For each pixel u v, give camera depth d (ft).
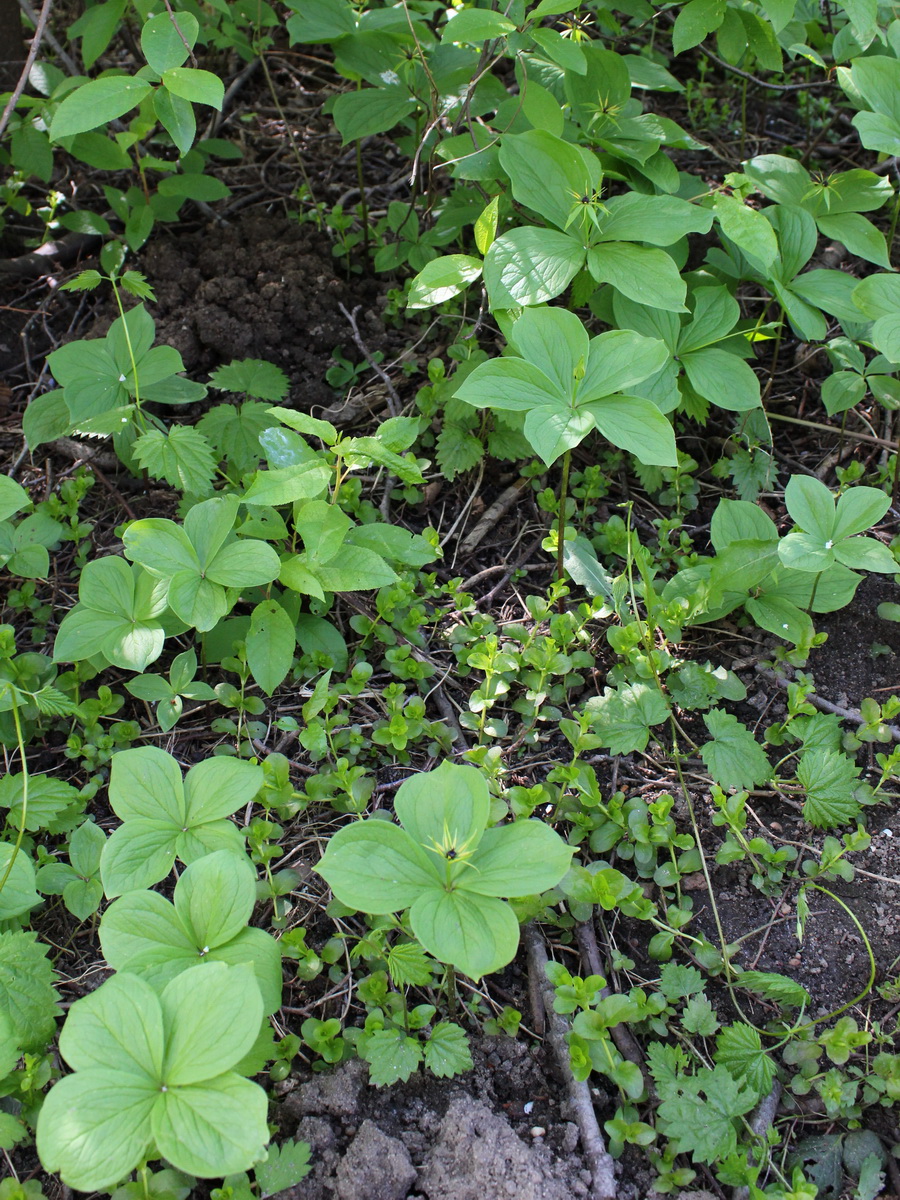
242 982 2.11
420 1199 2.29
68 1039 2.06
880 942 2.68
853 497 2.85
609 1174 2.31
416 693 3.15
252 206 4.55
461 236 4.12
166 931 2.30
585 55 3.49
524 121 3.59
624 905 2.61
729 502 3.21
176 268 3.95
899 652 3.20
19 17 4.25
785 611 3.13
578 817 2.77
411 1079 2.46
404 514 3.61
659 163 3.49
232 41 4.30
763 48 3.77
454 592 3.25
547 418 2.70
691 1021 2.48
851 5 3.30
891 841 2.84
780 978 2.53
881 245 3.51
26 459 3.67
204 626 2.74
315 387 3.77
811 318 3.41
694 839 2.80
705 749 2.85
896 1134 2.42
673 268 3.06
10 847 2.50
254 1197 2.26
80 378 3.28
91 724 2.98
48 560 3.23
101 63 4.95
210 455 3.14
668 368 3.28
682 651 3.23
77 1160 1.97
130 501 3.59
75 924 2.72
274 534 3.07
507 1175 2.28
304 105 5.14
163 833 2.46
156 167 3.88
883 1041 2.48
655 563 3.39
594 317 3.94
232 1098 2.02
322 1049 2.44
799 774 2.86
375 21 3.68
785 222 3.47
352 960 2.63
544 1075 2.49
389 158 4.86
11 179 4.19
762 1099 2.44
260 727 3.03
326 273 3.93
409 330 4.01
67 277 4.23
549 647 2.96
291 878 2.69
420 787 2.34
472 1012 2.56
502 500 3.61
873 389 3.51
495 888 2.23
